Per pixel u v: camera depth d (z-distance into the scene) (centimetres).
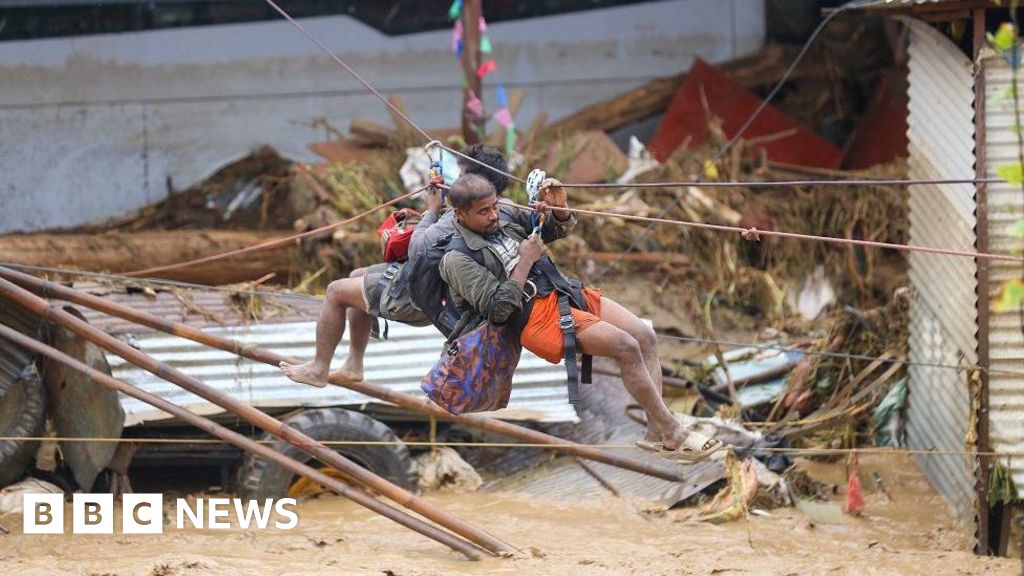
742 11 5112
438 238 2173
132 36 4784
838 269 4159
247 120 4856
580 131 4719
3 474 3094
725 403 3631
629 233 4238
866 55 5003
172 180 4806
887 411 3581
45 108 4741
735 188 4328
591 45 5038
